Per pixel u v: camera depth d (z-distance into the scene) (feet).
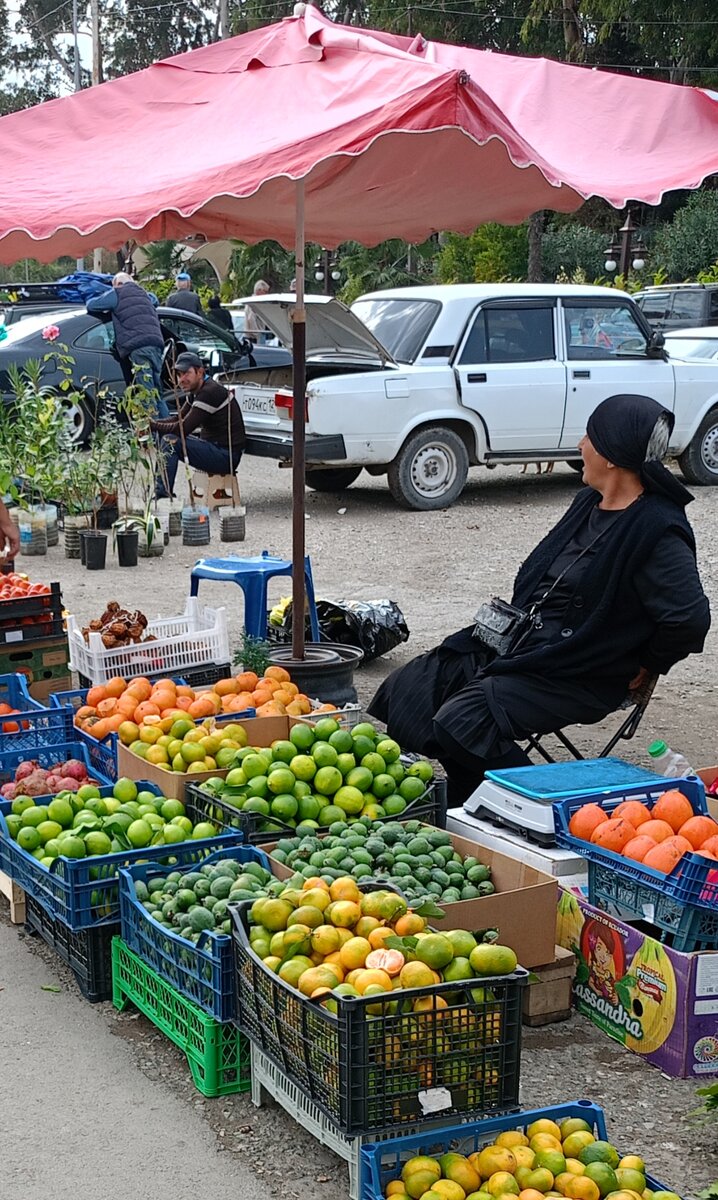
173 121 18.39
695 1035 12.08
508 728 15.84
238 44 19.62
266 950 11.05
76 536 36.40
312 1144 11.23
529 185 18.48
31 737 17.48
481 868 13.38
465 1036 10.20
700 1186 10.50
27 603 20.12
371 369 40.37
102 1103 11.85
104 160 17.87
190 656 20.48
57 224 15.26
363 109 15.31
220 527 39.60
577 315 43.24
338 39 17.44
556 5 109.91
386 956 10.50
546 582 16.87
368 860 13.05
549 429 42.83
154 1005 12.75
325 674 20.94
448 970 10.55
